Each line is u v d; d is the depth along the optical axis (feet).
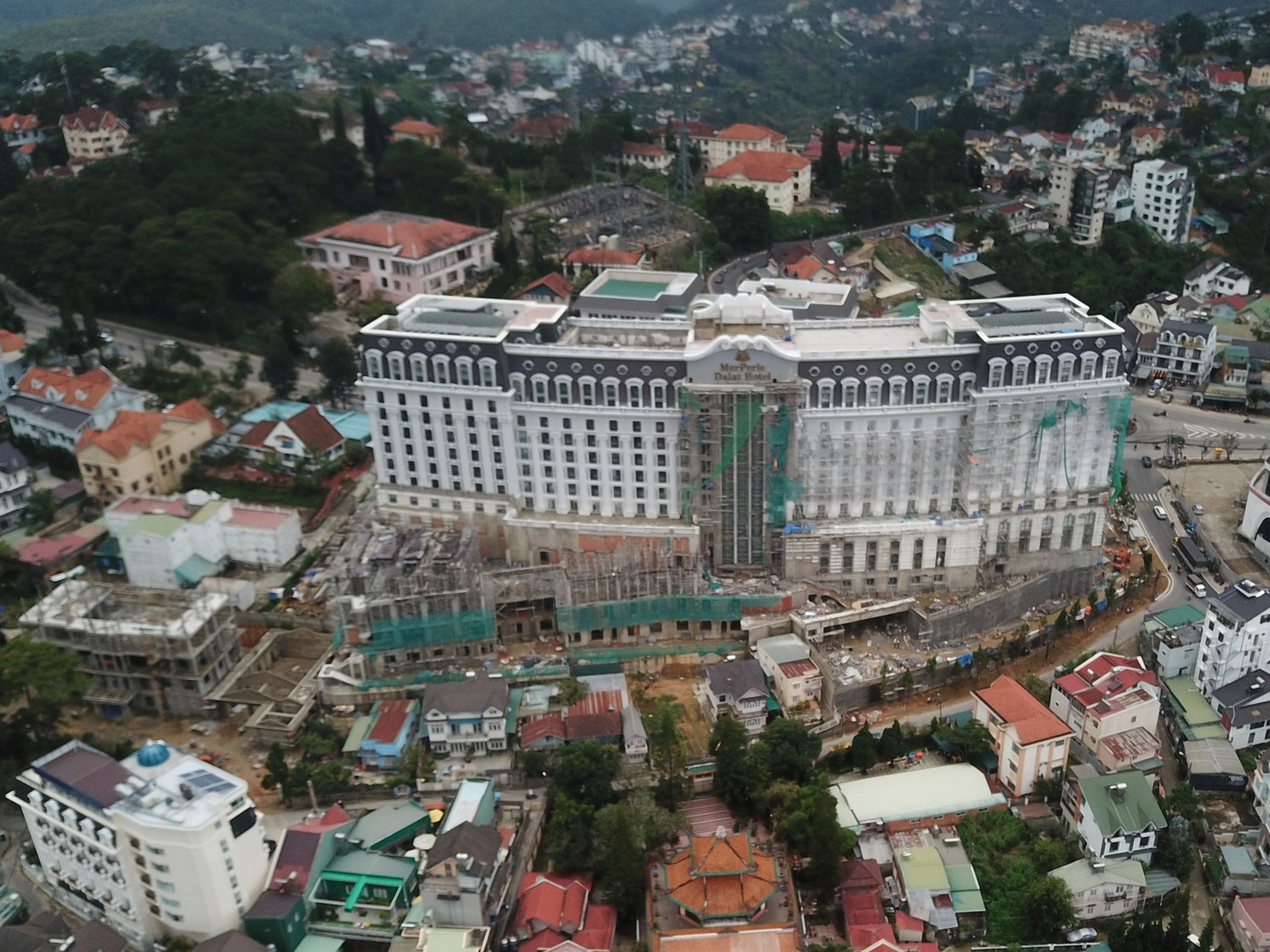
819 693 606.55
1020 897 486.38
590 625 638.12
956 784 538.88
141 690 611.47
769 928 460.55
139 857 458.50
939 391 643.45
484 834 480.64
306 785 542.98
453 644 629.10
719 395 628.28
